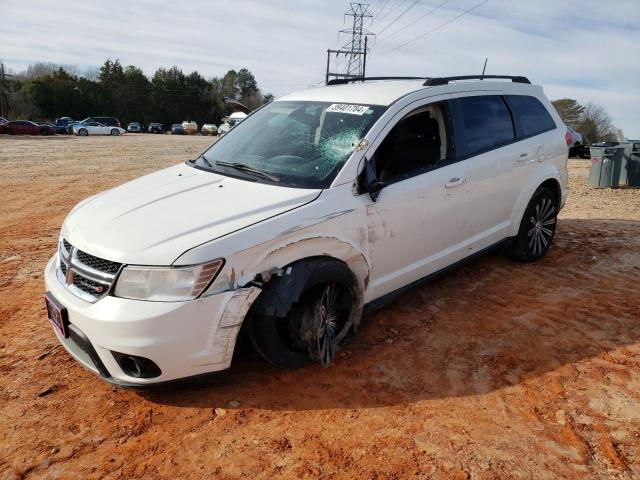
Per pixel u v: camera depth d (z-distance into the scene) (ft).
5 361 11.72
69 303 9.78
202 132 215.10
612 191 35.27
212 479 8.31
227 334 9.61
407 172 12.76
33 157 60.85
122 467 8.57
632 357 11.87
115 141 105.91
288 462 8.66
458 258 14.55
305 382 10.89
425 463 8.63
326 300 11.02
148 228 9.95
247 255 9.68
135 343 9.01
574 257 18.74
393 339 12.67
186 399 10.33
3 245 21.04
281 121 13.98
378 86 14.24
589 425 9.60
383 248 12.10
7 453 8.87
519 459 8.74
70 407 10.09
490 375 11.17
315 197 10.90
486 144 14.90
